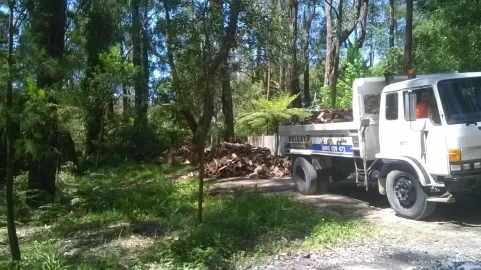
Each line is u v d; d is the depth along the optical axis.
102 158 19.95
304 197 11.60
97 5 18.56
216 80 8.16
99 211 10.73
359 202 10.61
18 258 6.73
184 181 14.41
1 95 6.55
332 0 24.25
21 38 6.80
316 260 6.71
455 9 11.88
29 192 10.97
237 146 18.05
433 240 7.36
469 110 8.03
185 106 8.70
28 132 7.72
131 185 13.83
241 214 9.05
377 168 9.55
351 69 22.56
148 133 21.83
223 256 6.94
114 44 19.86
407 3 13.58
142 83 18.86
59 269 6.27
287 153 12.80
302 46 24.70
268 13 8.77
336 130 10.48
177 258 6.75
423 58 16.22
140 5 16.80
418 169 8.30
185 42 8.11
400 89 8.84
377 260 6.56
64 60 7.73
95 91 17.56
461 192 7.96
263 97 22.66
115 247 7.87
